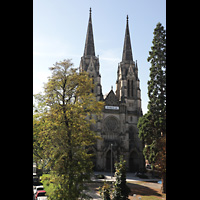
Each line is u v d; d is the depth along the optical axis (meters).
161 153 42.03
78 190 25.84
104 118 98.12
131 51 112.81
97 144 92.31
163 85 47.38
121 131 97.31
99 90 100.06
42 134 30.44
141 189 49.03
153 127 48.38
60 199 24.91
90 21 113.94
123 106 100.12
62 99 31.03
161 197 39.44
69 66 31.55
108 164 94.12
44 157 34.66
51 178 27.69
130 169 97.25
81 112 30.66
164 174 43.41
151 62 50.28
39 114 34.25
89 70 102.94
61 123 29.00
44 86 30.81
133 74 107.25
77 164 26.69
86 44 110.62
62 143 28.28
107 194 29.11
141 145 98.62
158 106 46.59
